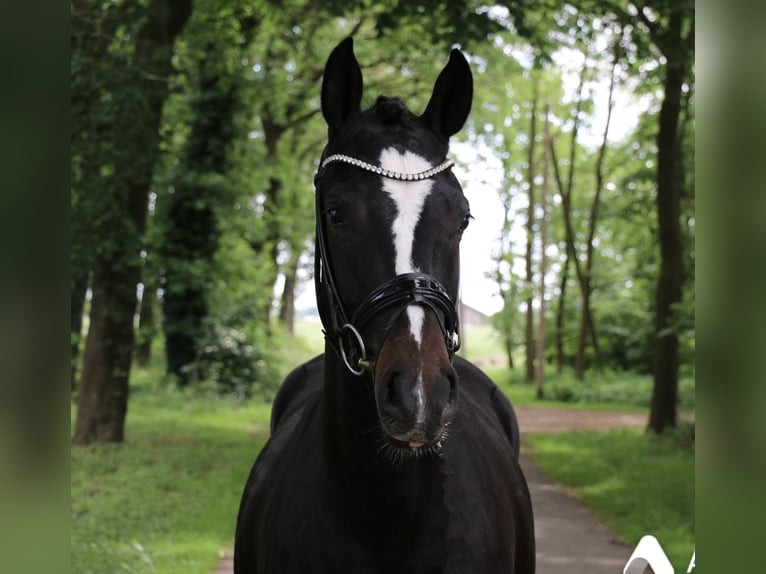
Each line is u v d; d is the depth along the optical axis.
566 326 31.22
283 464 2.57
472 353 50.44
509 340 34.41
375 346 1.89
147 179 10.49
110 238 9.52
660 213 13.16
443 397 1.76
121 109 8.80
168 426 13.61
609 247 32.69
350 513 2.12
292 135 26.58
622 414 19.06
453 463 2.31
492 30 8.36
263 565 2.40
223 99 17.34
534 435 14.37
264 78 17.73
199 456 10.42
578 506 8.18
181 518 6.93
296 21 15.83
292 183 24.73
